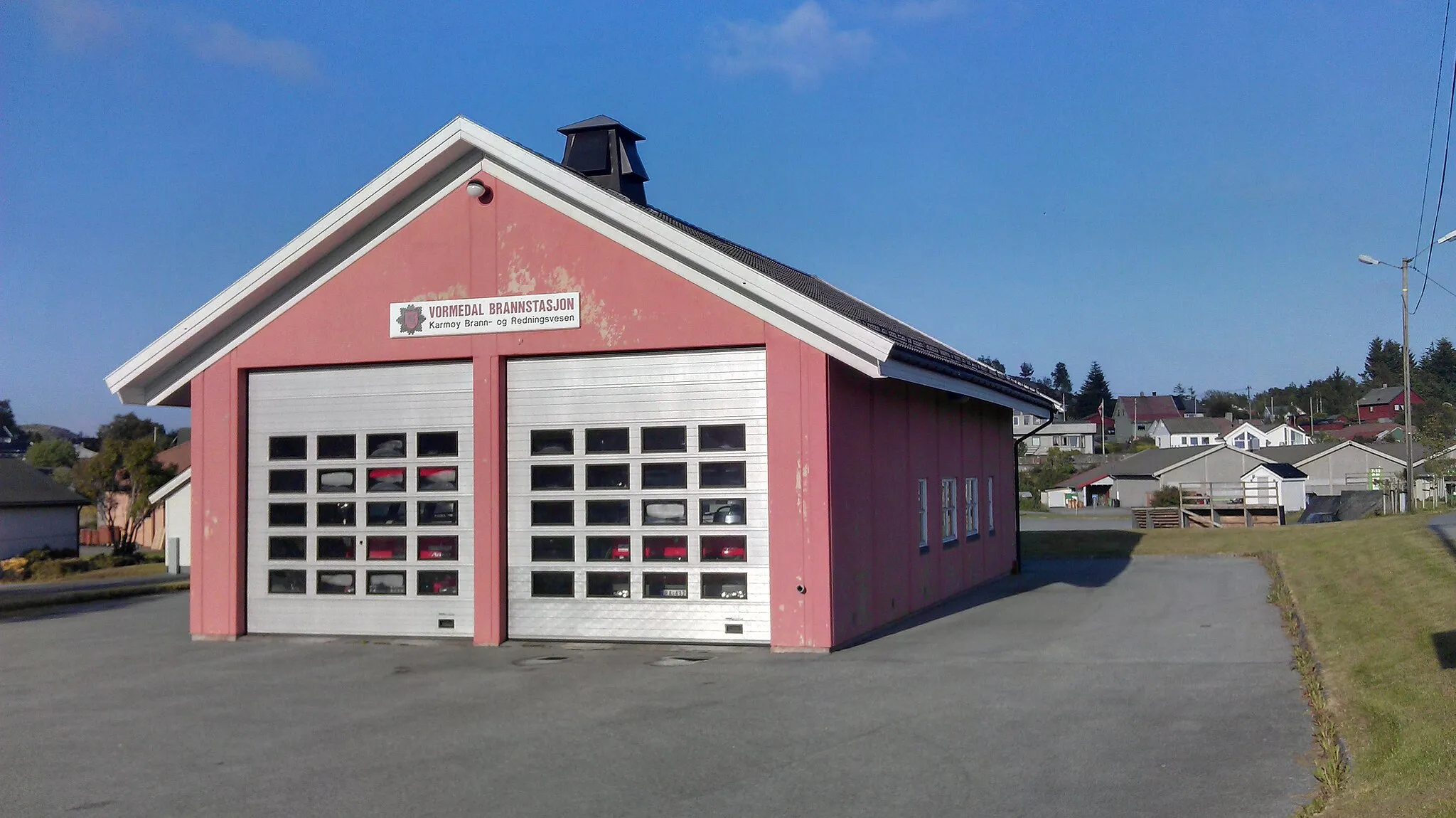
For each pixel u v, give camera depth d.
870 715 10.10
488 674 12.71
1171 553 29.42
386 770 8.57
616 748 9.07
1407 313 40.31
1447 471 44.91
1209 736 9.04
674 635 14.40
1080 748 8.74
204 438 16.22
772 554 13.91
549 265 14.87
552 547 14.91
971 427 22.45
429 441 15.45
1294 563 23.05
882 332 13.71
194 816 7.53
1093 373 179.75
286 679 12.70
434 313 15.29
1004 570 24.66
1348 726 8.77
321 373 15.94
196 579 16.22
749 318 14.05
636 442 14.63
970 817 7.09
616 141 19.38
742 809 7.37
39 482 55.12
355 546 15.71
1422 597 13.30
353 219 15.19
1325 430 125.00
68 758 9.20
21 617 20.36
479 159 15.14
